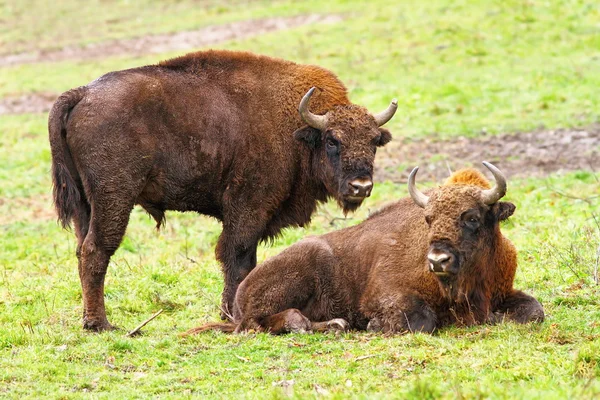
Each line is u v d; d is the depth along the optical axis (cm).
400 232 3503
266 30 12031
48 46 12712
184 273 4525
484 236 3225
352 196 3850
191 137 3831
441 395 2497
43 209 6606
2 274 4803
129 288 4288
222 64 3991
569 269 4006
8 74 11369
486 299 3328
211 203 3975
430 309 3353
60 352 3353
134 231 5788
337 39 10712
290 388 2677
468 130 7494
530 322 3253
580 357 2762
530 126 7425
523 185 6019
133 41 12550
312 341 3353
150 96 3769
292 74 4044
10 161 7781
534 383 2609
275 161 3944
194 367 3153
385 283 3422
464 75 8850
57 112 3675
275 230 4081
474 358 2931
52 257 5294
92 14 14600
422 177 6588
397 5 11919
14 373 3108
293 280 3591
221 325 3628
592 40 9400
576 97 7950
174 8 14438
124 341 3409
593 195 5578
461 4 11150
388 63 9519
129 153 3697
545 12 10369
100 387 3003
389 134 4012
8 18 14712
